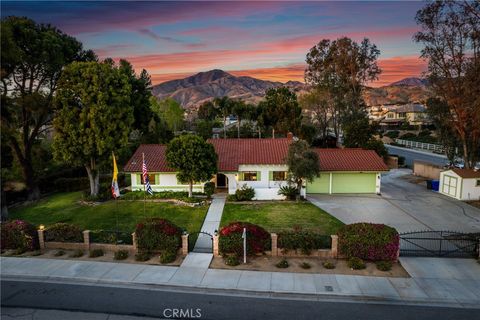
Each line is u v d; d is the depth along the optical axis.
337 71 56.00
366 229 16.11
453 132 34.50
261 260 16.25
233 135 65.75
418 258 16.39
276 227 21.80
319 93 58.31
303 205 27.31
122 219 24.20
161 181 31.31
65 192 35.81
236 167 29.86
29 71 30.50
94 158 30.36
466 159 33.34
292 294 13.32
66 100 28.75
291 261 16.11
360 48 54.50
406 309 12.30
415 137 74.19
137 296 13.28
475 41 29.91
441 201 28.97
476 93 29.52
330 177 31.67
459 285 13.94
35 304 12.73
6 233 17.62
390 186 35.34
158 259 16.48
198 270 15.30
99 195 29.80
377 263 15.48
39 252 17.48
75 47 33.28
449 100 31.69
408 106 101.31
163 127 52.72
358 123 47.50
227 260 15.88
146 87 46.88
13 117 29.83
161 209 26.33
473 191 29.31
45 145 41.03
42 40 28.72
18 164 33.97
